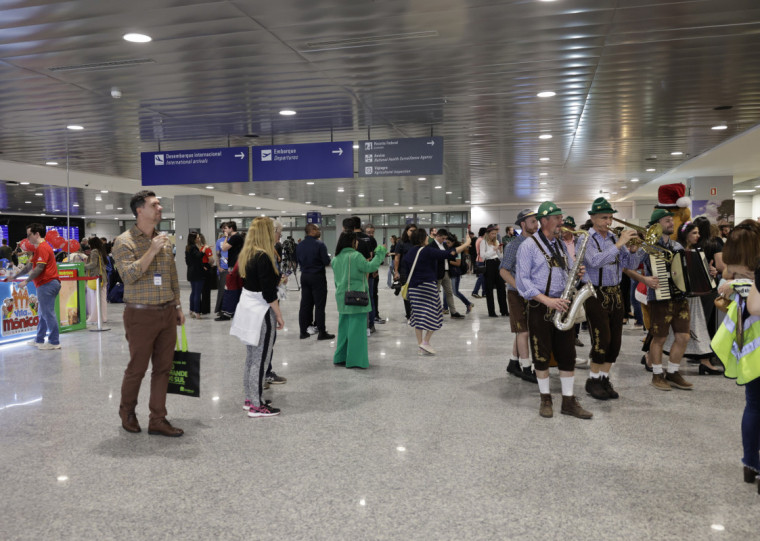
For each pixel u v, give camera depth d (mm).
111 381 5719
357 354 6145
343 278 6141
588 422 4262
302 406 4750
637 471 3350
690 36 5355
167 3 4477
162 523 2787
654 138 10531
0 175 14586
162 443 3906
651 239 4918
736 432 4008
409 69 6336
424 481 3242
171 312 4148
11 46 5402
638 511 2857
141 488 3193
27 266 7574
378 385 5430
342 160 8875
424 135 10094
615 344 4855
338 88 7059
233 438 3988
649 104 7957
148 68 6180
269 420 4387
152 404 4086
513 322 5637
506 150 11711
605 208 4629
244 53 5730
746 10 4750
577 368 6160
